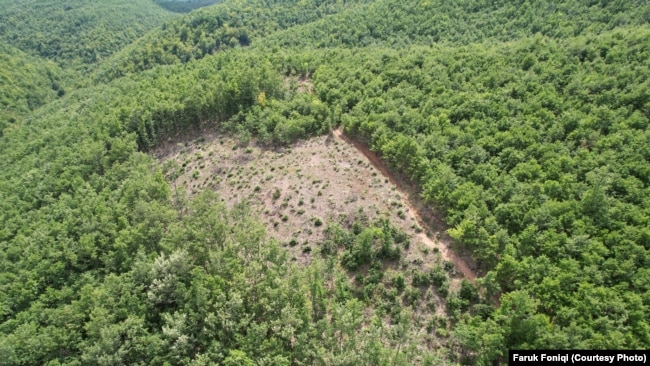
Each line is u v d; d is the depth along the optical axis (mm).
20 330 59188
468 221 61531
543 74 90312
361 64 121250
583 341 46500
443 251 65750
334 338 52781
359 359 49469
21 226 92875
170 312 59250
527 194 65875
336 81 111125
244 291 57000
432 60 110688
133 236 71750
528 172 68875
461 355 53094
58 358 56812
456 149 77875
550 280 52438
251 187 86438
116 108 124500
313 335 53875
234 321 54281
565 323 49750
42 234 81938
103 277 70500
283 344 53906
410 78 104438
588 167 67000
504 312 51656
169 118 110938
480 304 56000
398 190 78375
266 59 133125
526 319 49000
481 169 72125
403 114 88938
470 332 50781
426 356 49656
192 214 75750
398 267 64250
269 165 91625
